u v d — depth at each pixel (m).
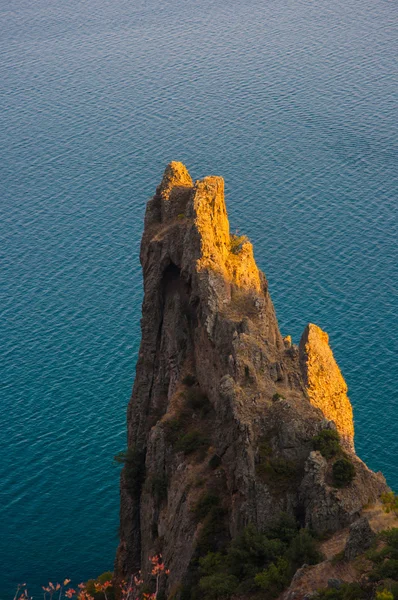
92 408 144.75
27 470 133.62
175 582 77.50
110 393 148.00
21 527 124.06
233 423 76.25
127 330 165.12
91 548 120.56
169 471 88.56
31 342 163.75
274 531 69.56
